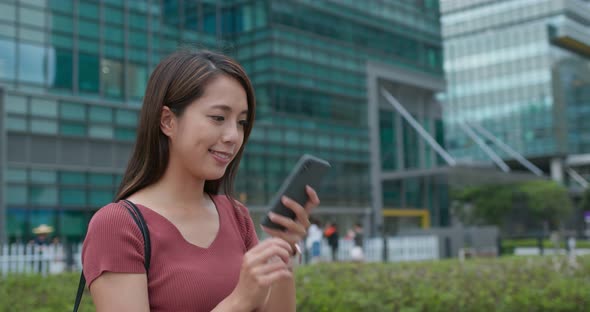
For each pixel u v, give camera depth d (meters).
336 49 34.88
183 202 1.80
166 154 1.79
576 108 64.31
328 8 34.72
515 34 64.44
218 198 2.00
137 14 26.11
